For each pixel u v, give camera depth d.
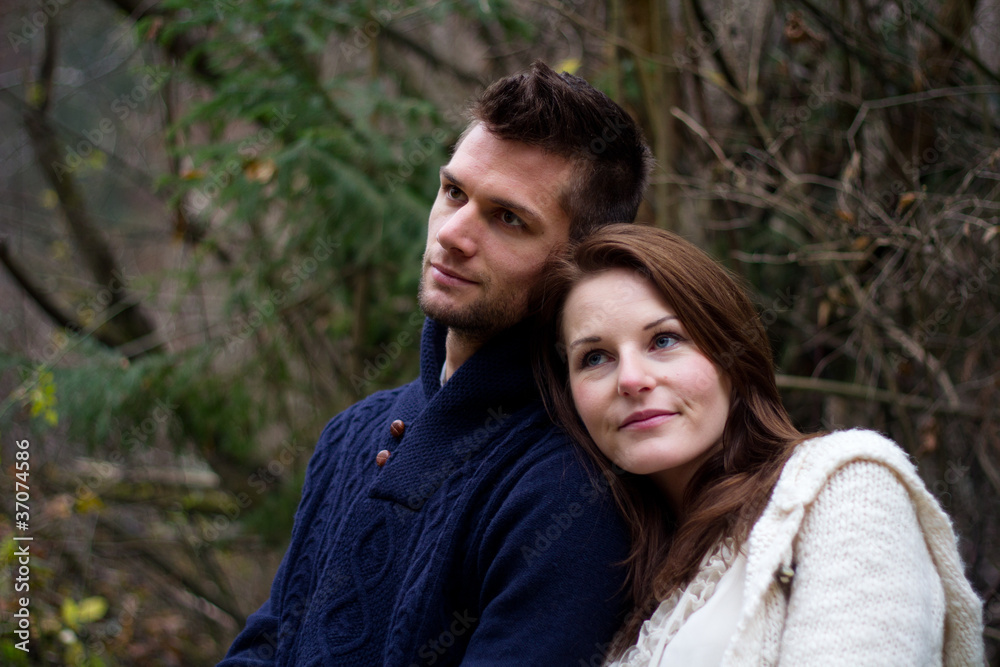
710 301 1.10
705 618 0.99
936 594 0.98
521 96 1.16
